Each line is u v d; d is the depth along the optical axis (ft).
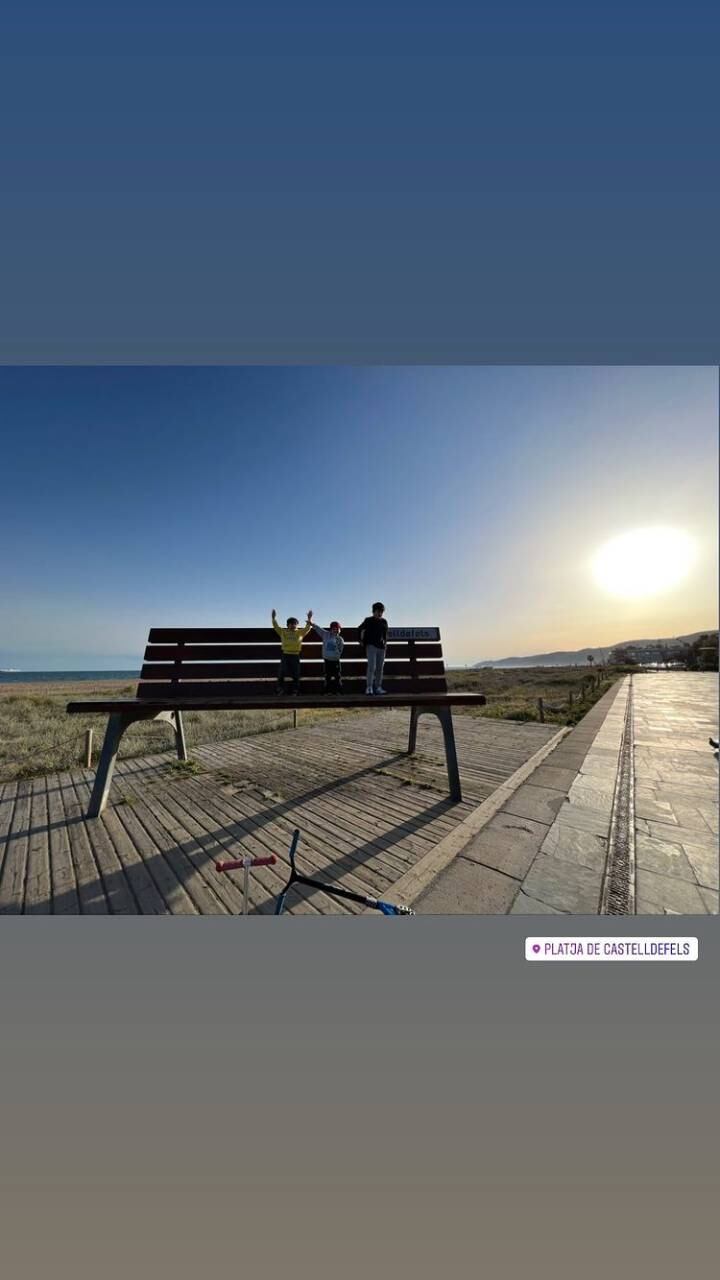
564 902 8.24
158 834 11.56
